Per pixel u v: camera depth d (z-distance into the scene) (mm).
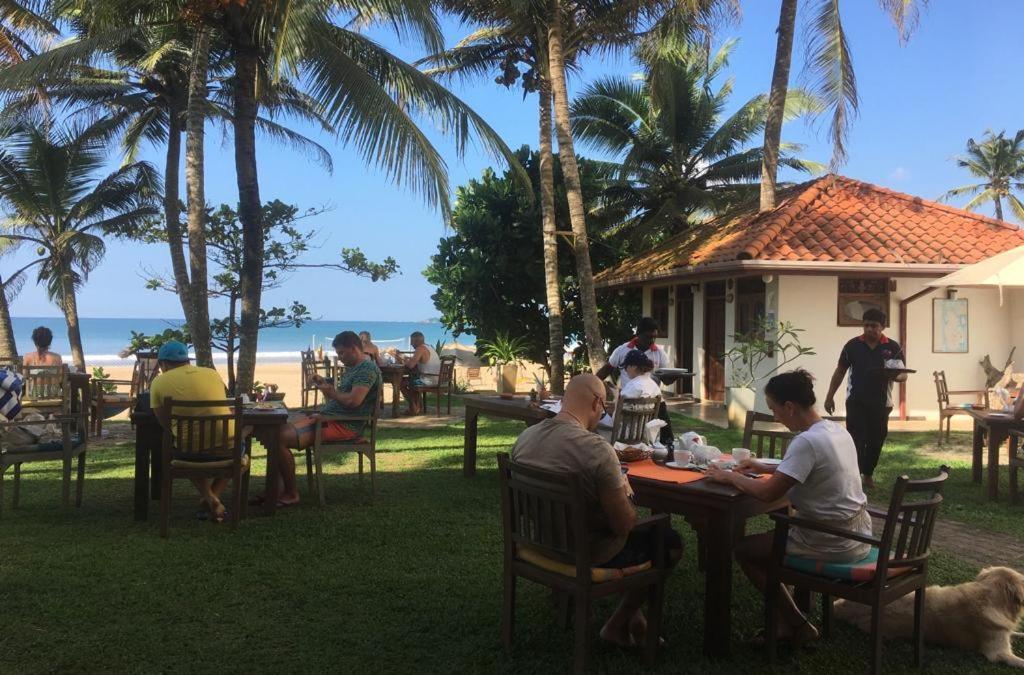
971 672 3383
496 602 4125
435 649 3549
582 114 21531
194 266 10117
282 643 3578
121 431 10805
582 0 13648
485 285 19297
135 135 17250
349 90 9359
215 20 9609
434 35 9992
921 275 12617
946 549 5207
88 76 15133
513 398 7469
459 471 7789
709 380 15477
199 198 10078
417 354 13180
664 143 21125
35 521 5594
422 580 4434
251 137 10273
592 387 3496
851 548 3361
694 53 15539
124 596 4098
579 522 3121
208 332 10188
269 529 5445
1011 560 4957
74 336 18047
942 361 12852
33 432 5891
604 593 3213
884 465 8297
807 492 3412
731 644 3682
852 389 7105
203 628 3723
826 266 11844
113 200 18234
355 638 3643
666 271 14156
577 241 13000
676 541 3594
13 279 17938
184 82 15594
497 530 5484
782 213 13375
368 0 9773
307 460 6613
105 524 5523
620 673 3355
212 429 5293
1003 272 9164
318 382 6336
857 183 15023
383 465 8148
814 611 4086
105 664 3326
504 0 13266
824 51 13602
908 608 3713
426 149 9383
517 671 3352
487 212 19156
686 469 3963
